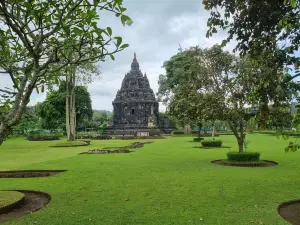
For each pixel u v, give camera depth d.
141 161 22.19
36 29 6.24
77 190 12.49
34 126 71.81
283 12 7.60
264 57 8.03
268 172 16.41
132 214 9.18
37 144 46.41
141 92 81.62
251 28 8.41
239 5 8.27
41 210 9.66
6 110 7.73
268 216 8.86
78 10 6.67
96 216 9.02
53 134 77.31
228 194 11.46
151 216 8.96
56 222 8.52
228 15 8.48
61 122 73.69
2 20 6.86
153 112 81.50
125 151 30.28
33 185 13.62
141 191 12.16
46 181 14.59
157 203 10.35
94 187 13.05
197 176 15.34
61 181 14.53
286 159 22.25
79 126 94.25
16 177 16.14
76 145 40.69
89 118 90.44
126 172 16.98
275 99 7.34
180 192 11.88
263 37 8.30
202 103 18.86
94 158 24.66
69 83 44.59
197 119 20.73
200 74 19.67
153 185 13.28
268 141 45.22
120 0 5.62
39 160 24.97
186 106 20.58
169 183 13.66
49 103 70.75
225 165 19.44
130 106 81.06
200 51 19.89
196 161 21.75
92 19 6.33
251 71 16.81
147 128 77.88
